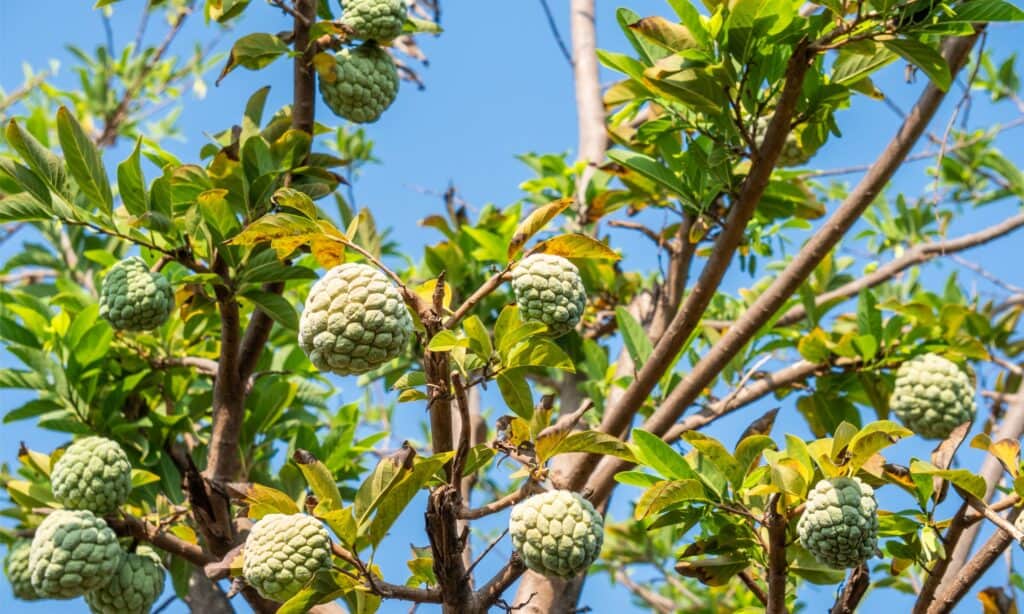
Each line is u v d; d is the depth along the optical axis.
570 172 5.48
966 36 3.96
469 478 4.61
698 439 3.15
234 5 3.75
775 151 3.52
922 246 5.66
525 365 2.87
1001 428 4.68
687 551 3.38
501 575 2.95
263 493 2.96
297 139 3.78
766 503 3.30
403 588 2.86
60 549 3.29
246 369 3.81
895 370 4.79
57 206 3.64
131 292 3.59
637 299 5.21
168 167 3.80
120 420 4.20
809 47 3.40
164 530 3.54
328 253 2.90
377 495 2.89
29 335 4.45
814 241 3.90
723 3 3.47
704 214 3.92
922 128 3.85
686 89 3.57
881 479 3.20
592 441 2.97
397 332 2.71
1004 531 3.09
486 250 5.20
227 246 3.61
